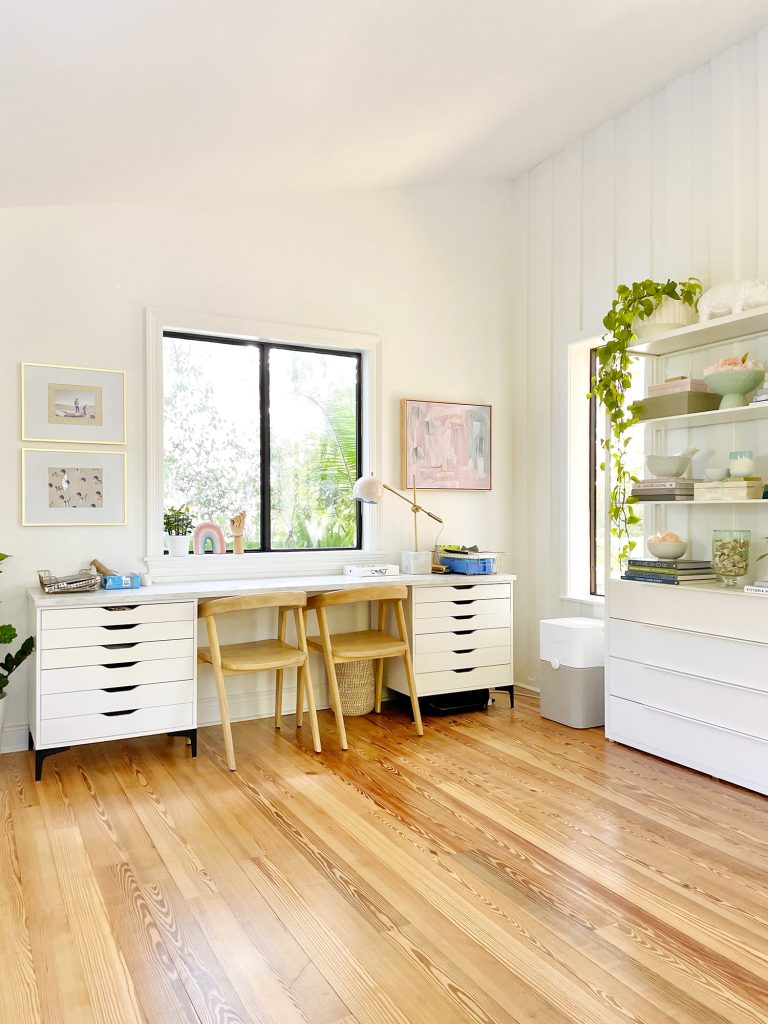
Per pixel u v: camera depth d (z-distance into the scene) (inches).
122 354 142.2
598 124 161.6
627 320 136.6
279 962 69.4
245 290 154.7
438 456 177.6
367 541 171.3
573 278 170.7
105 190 131.6
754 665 110.3
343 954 70.6
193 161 125.4
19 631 133.3
